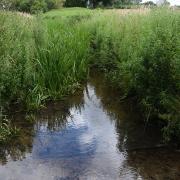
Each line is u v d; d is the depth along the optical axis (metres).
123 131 5.79
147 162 4.79
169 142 5.36
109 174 4.47
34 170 4.54
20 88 6.60
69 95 7.66
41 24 8.35
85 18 17.67
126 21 9.91
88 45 10.52
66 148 5.16
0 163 4.72
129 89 7.17
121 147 5.21
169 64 5.66
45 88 7.16
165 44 5.74
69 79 7.98
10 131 5.61
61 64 7.69
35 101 6.64
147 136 5.59
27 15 8.88
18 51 6.72
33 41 7.49
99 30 11.91
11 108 6.54
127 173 4.50
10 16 7.78
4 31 6.88
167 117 5.45
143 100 6.11
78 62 8.75
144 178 4.39
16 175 4.43
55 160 4.79
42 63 7.39
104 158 4.87
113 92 8.00
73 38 9.23
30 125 5.95
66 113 6.59
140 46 6.57
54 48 7.77
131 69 6.87
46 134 5.63
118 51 8.72
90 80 9.16
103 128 5.92
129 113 6.60
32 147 5.18
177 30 6.13
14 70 6.43
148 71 5.92
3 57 6.32
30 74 6.69
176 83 5.46
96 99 7.47
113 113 6.62
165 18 6.97
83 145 5.26
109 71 9.23
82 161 4.77
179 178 4.40
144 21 8.41
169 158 4.89
